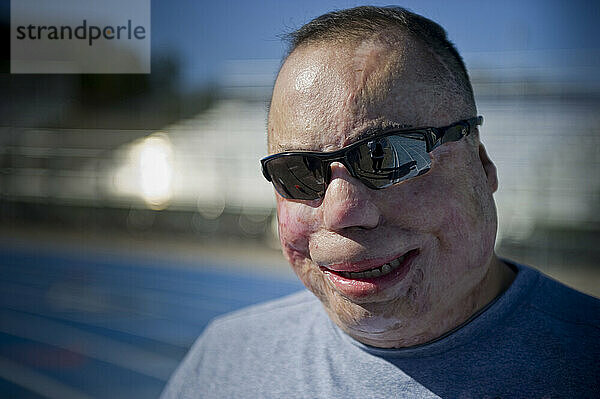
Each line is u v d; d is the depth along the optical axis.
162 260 12.22
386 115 1.31
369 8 1.48
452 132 1.34
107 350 7.89
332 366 1.60
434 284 1.38
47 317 9.31
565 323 1.47
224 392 1.78
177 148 16.56
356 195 1.30
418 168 1.32
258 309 2.03
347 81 1.33
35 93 22.61
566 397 1.35
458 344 1.45
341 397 1.52
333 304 1.45
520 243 9.88
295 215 1.42
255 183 14.41
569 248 9.55
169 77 21.12
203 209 14.20
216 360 1.89
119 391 6.54
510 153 11.14
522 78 12.24
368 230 1.33
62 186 16.55
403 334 1.44
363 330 1.43
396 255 1.33
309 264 1.47
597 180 10.12
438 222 1.34
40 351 7.91
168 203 14.82
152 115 20.55
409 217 1.32
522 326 1.46
